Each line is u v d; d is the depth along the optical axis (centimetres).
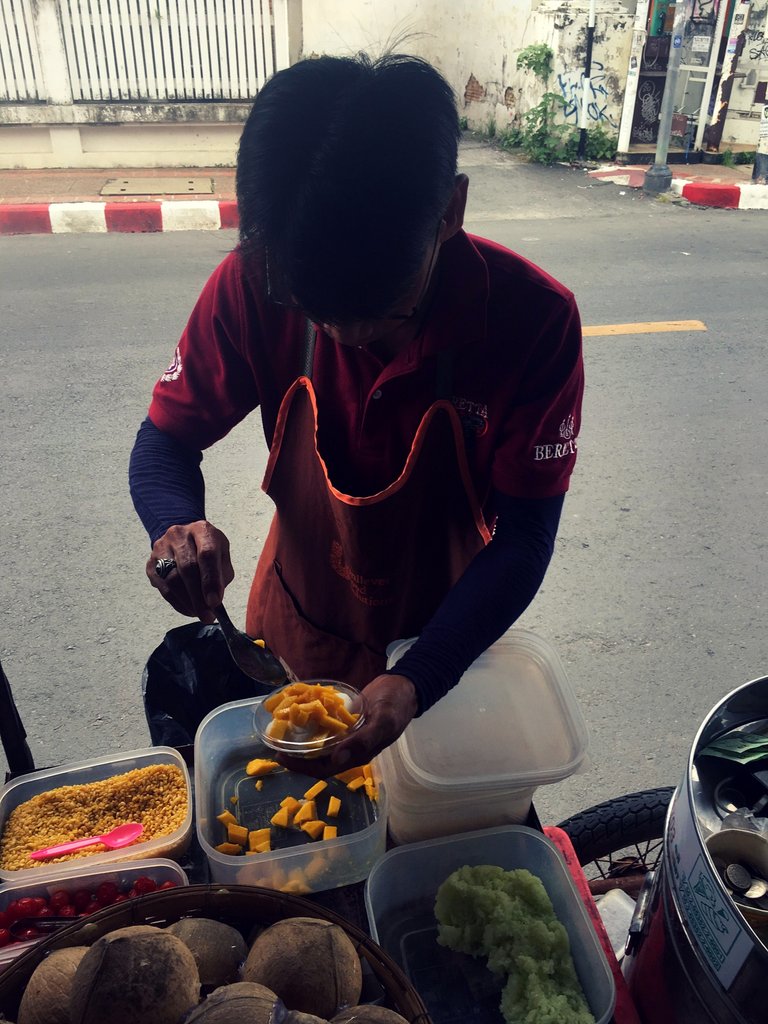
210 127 909
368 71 104
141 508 156
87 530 369
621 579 355
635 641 326
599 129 989
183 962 100
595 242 747
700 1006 113
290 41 880
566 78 952
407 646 160
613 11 926
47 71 857
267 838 143
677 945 116
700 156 1017
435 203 103
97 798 154
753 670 315
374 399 145
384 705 127
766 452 445
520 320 138
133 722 285
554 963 132
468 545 166
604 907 179
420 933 140
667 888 119
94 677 302
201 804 147
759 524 391
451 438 148
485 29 1041
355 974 108
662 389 503
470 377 142
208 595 143
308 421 155
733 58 966
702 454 441
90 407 457
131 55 860
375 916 139
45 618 325
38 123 876
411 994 106
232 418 166
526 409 143
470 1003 131
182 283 634
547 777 142
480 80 1077
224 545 147
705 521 392
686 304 620
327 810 149
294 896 117
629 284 654
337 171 98
